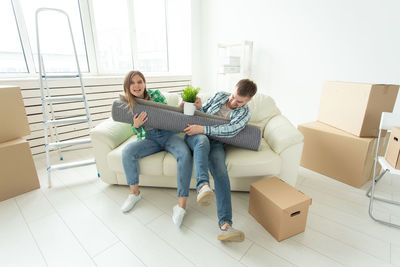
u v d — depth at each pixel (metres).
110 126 1.75
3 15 2.25
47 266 1.11
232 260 1.14
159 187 1.79
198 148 1.38
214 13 3.44
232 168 1.49
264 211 1.31
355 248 1.22
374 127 1.70
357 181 1.76
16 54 2.39
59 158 2.35
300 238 1.28
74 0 2.67
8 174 1.61
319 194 1.70
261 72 3.09
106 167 1.71
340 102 1.86
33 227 1.36
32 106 2.23
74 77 2.44
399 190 1.76
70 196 1.68
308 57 2.60
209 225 1.38
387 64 2.09
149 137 1.60
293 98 2.85
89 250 1.20
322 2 2.37
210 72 3.78
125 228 1.35
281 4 2.69
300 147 1.55
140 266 1.11
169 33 3.87
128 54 3.36
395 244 1.25
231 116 1.54
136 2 3.30
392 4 1.96
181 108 1.62
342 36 2.30
